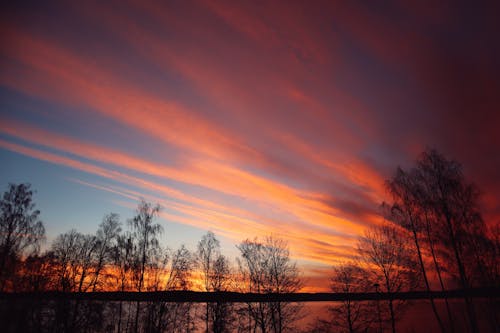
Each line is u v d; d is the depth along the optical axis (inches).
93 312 1061.8
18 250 1075.3
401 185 1170.6
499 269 958.4
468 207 1018.7
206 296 1221.7
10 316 775.1
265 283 1228.5
